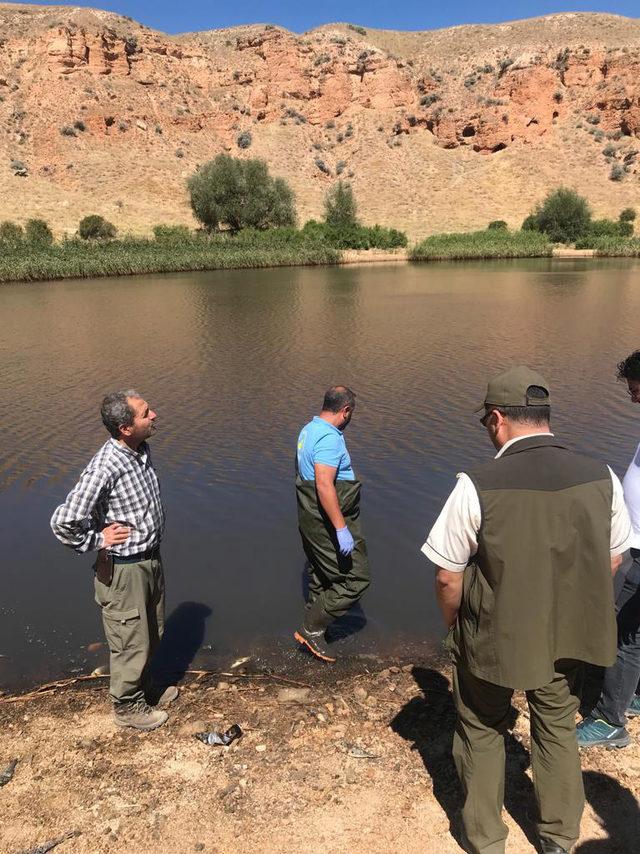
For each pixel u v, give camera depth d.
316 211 87.25
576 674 2.21
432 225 83.44
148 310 22.75
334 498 3.67
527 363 12.98
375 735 3.15
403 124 101.44
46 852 2.49
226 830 2.57
